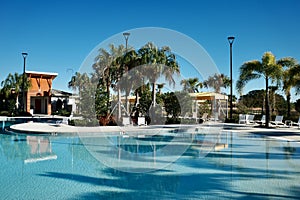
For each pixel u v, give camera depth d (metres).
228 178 6.57
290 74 17.34
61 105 35.53
